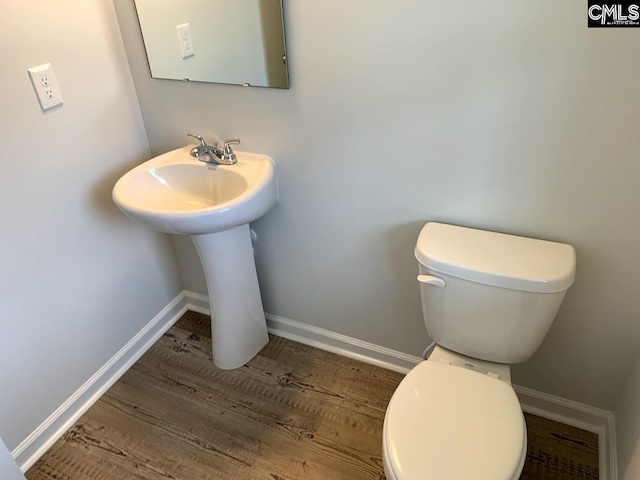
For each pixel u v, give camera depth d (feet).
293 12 4.44
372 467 5.30
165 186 5.70
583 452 5.29
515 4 3.69
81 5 5.02
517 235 4.67
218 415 5.93
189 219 4.61
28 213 4.95
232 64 5.00
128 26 5.38
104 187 5.75
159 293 7.05
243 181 5.27
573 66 3.75
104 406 6.12
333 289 6.15
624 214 4.16
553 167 4.20
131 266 6.43
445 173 4.65
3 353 5.01
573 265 4.18
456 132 4.40
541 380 5.49
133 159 6.06
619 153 3.93
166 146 6.10
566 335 5.03
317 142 5.08
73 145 5.26
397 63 4.30
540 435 5.48
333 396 6.09
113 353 6.44
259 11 4.56
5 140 4.59
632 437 4.36
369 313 6.11
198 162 5.61
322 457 5.41
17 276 4.99
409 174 4.82
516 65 3.91
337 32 4.38
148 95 5.77
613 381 5.10
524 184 4.39
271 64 4.81
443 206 4.84
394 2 4.04
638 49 3.52
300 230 5.85
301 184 5.47
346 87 4.62
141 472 5.36
